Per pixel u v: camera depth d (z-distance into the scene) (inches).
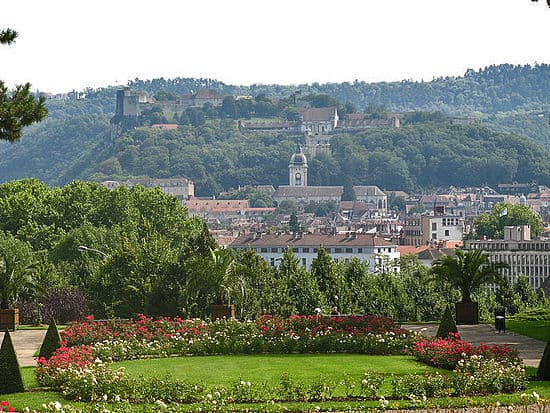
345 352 3801.7
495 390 2748.5
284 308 6358.3
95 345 3683.6
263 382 2982.3
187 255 6043.3
